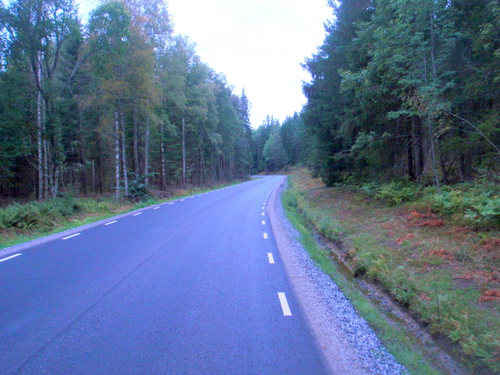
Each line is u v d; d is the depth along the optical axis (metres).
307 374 3.36
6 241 11.23
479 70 10.22
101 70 20.06
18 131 21.16
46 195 20.03
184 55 29.17
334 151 26.05
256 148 132.38
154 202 23.50
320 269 7.58
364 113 15.30
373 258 8.56
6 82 19.45
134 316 4.66
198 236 10.70
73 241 10.07
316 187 32.88
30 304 5.11
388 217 12.45
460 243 8.12
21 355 3.64
